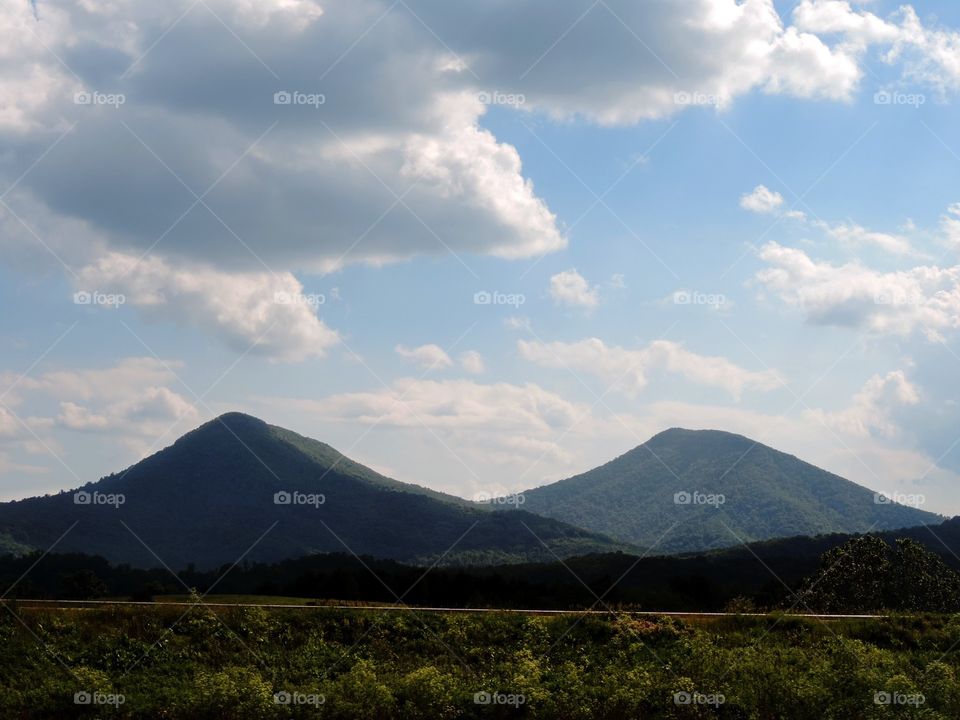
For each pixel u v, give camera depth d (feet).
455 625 114.01
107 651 103.55
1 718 87.66
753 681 98.53
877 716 91.50
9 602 115.34
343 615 115.55
